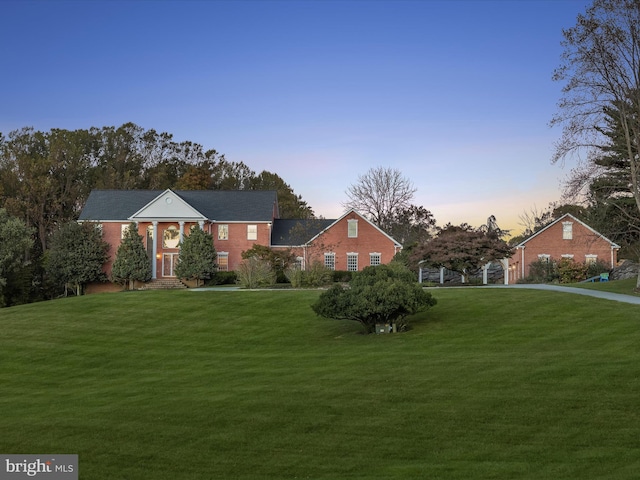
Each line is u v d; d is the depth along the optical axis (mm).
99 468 12734
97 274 55406
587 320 25438
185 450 13625
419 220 81625
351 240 56500
